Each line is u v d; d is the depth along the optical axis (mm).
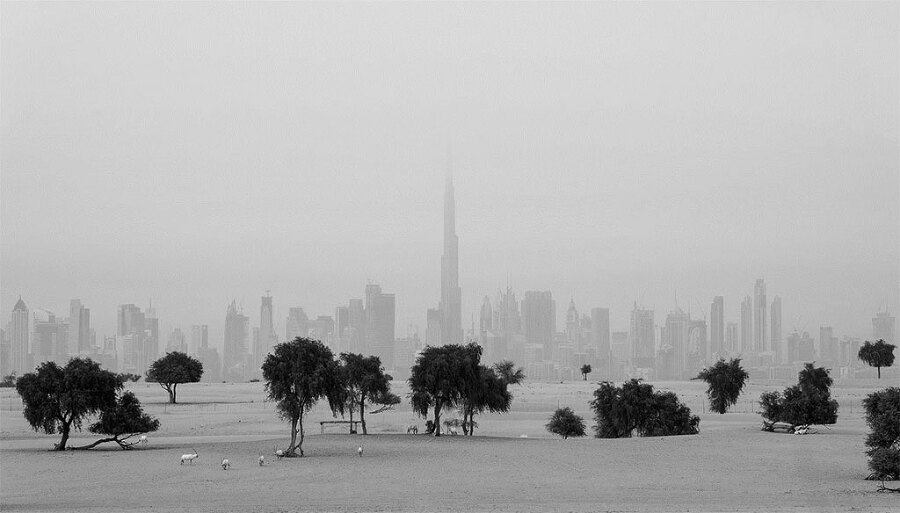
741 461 84750
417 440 104875
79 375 98750
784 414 111562
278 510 59969
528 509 59281
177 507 62031
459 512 58156
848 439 101750
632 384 117438
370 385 112375
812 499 63750
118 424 99188
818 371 148625
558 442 101688
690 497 65188
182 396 197000
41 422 98000
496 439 106250
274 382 91562
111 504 63906
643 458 87125
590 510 58688
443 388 110938
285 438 111000
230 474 78562
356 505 61969
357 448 96625
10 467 83875
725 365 151750
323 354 94125
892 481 72812
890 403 76688
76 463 86438
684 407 118375
